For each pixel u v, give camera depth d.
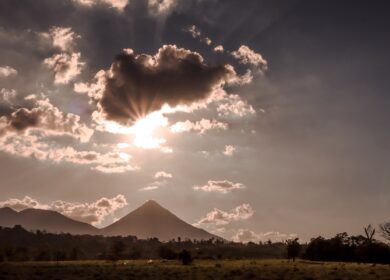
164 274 70.56
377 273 66.88
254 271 73.12
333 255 147.00
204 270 79.00
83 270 82.50
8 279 64.81
